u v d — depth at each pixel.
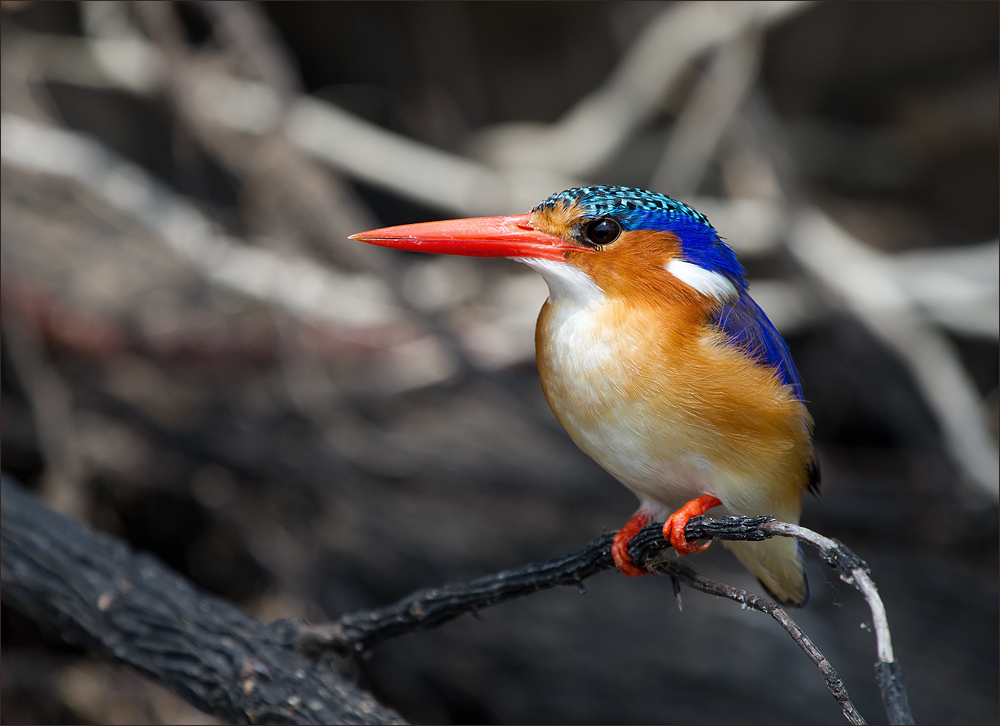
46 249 10.90
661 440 4.39
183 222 11.69
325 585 10.30
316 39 15.43
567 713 9.75
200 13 13.43
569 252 4.55
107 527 10.54
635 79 12.89
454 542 10.64
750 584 10.78
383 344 12.02
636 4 14.13
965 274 12.05
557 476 11.36
